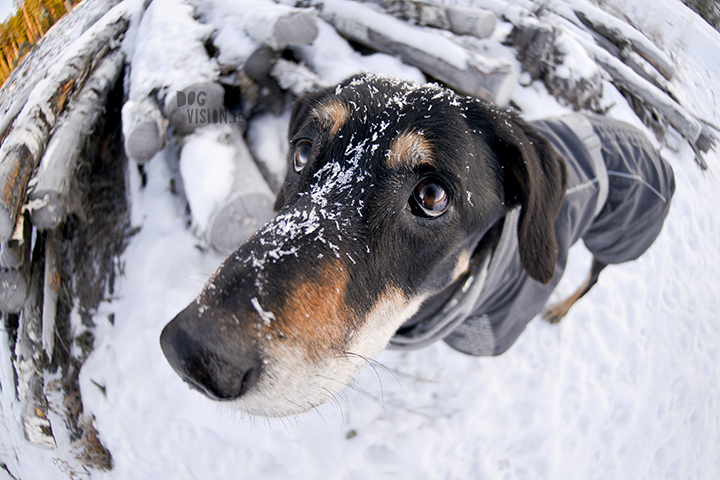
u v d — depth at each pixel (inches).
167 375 15.2
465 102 10.2
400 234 9.3
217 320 7.7
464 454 15.3
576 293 17.6
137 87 15.9
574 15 32.7
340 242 8.8
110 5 31.8
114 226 17.0
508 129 10.2
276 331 8.0
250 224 14.7
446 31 21.1
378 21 18.4
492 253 11.1
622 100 26.9
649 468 17.5
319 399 8.9
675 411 18.9
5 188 14.4
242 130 16.6
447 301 11.4
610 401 17.5
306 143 10.5
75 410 16.3
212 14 18.2
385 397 15.3
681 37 52.3
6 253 15.0
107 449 16.0
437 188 9.3
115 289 16.3
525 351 17.0
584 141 14.1
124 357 15.7
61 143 16.3
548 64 22.9
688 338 20.7
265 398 8.2
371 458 14.8
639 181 14.6
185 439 15.1
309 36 17.0
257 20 16.2
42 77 20.8
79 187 17.1
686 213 25.1
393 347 12.3
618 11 48.4
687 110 30.0
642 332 19.5
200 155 15.0
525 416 16.0
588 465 16.5
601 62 27.7
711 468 19.1
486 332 12.9
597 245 16.0
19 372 16.3
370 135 9.4
